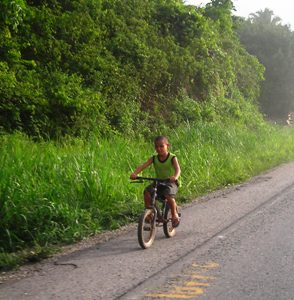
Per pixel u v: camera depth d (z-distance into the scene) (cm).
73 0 1762
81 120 1445
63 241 798
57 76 1477
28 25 1494
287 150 2097
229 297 537
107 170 1043
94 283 591
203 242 767
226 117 2288
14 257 702
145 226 746
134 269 642
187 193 1176
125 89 1720
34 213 813
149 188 773
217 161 1506
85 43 1677
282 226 855
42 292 565
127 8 2044
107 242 791
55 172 959
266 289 559
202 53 2277
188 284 579
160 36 2172
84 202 939
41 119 1357
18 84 1349
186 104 1988
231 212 988
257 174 1550
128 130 1639
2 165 891
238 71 2794
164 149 787
